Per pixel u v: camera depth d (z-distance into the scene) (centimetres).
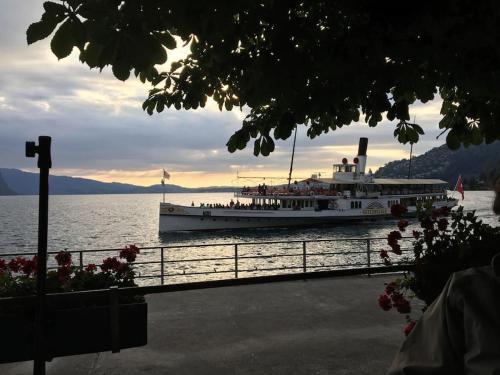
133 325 397
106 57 230
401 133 427
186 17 234
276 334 631
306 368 514
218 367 520
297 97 320
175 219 7162
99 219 14562
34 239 8425
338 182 7594
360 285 927
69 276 477
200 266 4303
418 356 133
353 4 270
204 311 747
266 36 314
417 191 8694
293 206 7431
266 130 400
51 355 372
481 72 293
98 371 513
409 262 439
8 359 366
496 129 423
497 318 113
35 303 361
